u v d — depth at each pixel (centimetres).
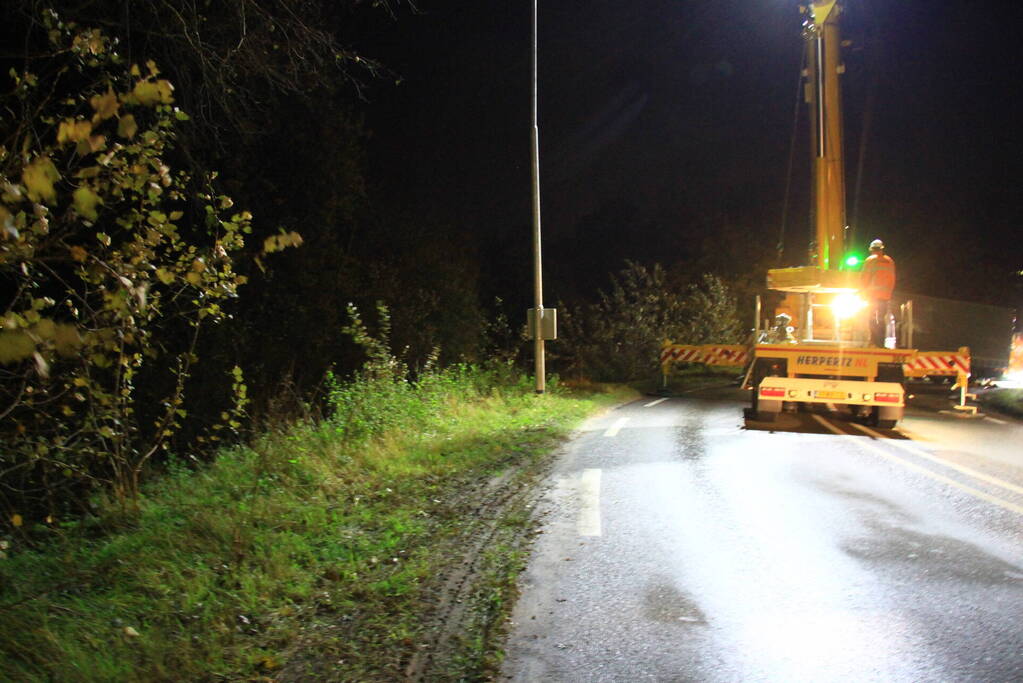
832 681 438
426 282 2398
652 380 2959
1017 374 2353
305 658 457
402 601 546
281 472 871
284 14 1062
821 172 1572
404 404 1298
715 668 452
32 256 474
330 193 1758
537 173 1912
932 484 938
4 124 556
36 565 566
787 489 905
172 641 461
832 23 1550
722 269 4388
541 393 1914
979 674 447
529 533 716
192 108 1062
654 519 768
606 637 492
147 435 1163
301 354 1761
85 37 615
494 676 439
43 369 349
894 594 568
